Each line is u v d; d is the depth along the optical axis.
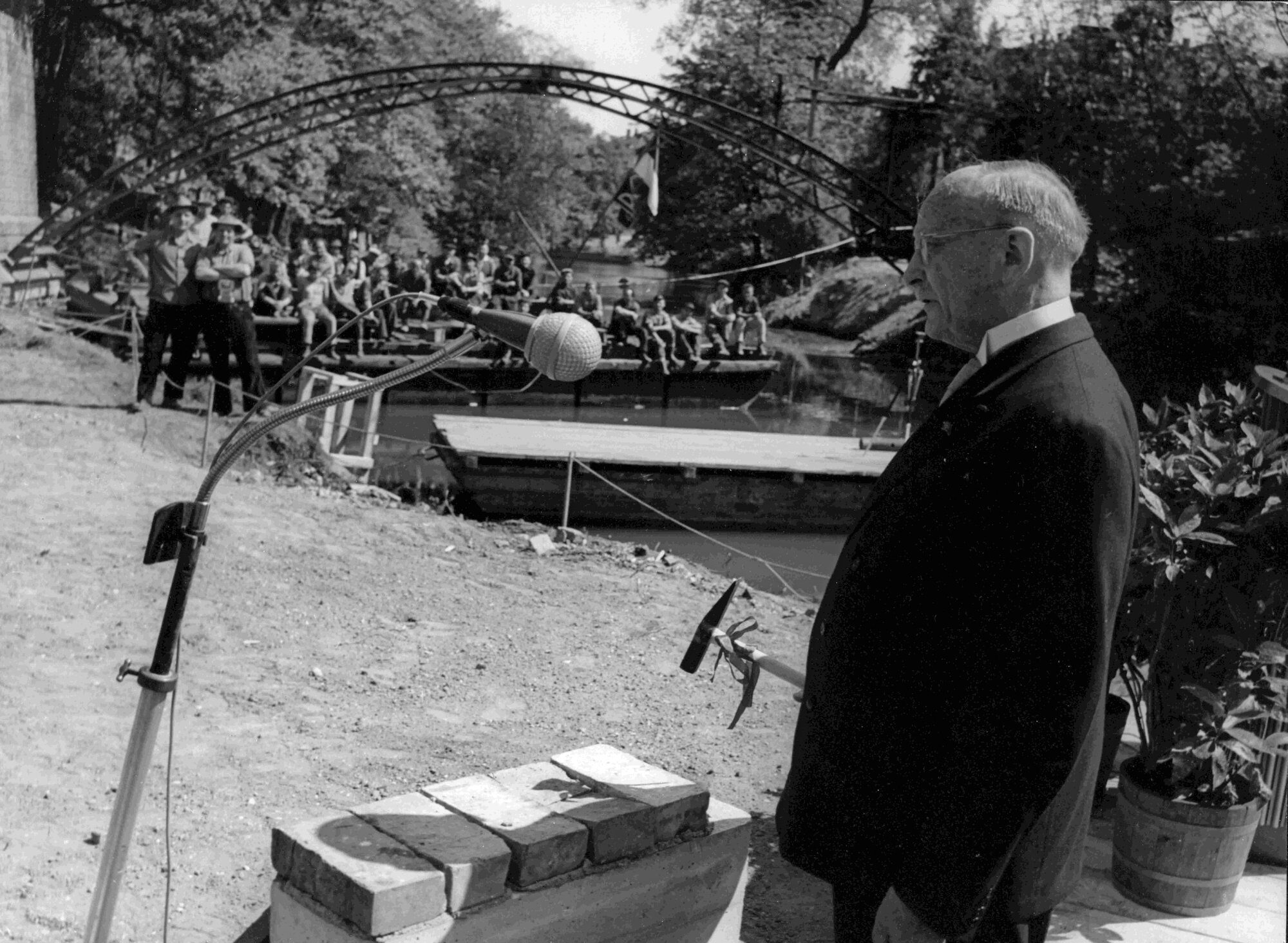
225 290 13.03
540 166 42.28
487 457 14.09
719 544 12.45
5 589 6.90
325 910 2.07
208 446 11.87
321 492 10.90
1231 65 31.69
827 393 28.14
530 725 5.73
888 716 2.09
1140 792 3.70
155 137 32.28
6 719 5.20
